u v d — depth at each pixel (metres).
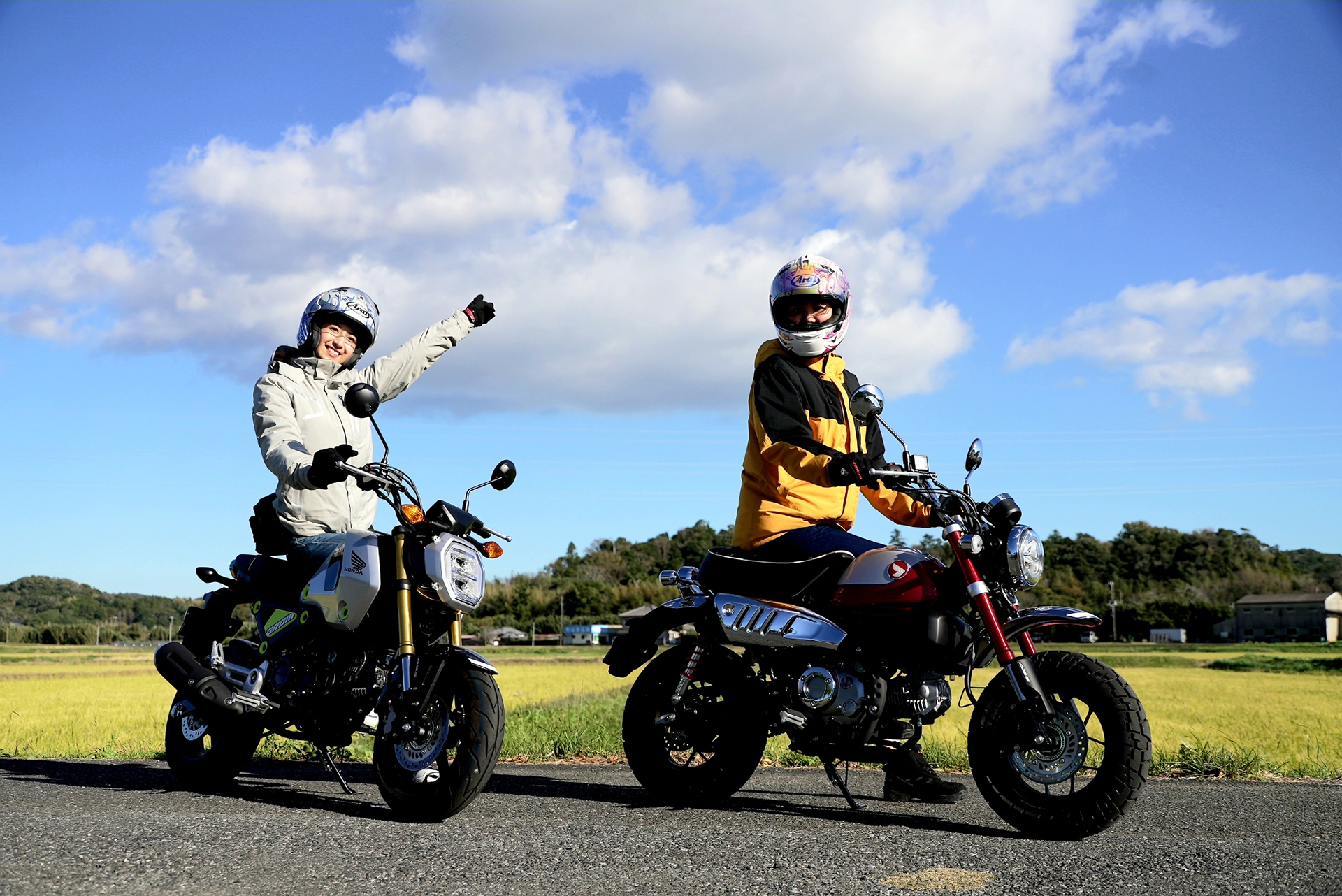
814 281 4.22
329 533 4.46
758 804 4.04
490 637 107.69
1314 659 59.66
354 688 3.95
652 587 117.94
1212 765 5.52
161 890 2.34
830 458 3.89
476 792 3.50
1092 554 141.50
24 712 15.72
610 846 2.86
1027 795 3.37
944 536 3.63
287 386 4.55
